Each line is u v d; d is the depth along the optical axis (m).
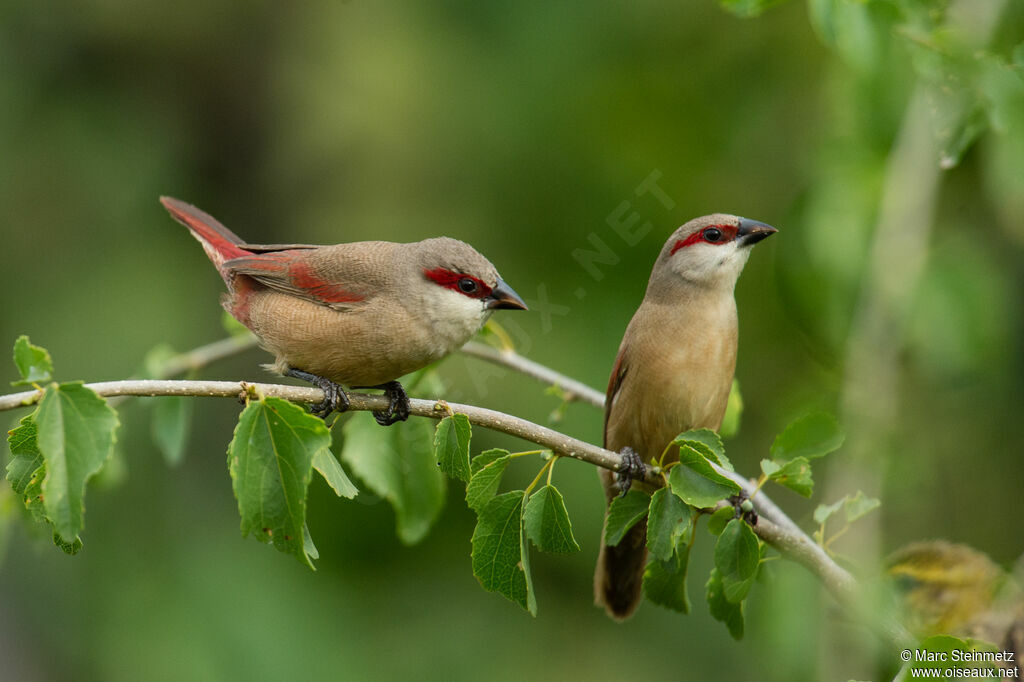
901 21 6.89
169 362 8.89
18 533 13.43
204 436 15.15
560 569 13.07
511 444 12.32
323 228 14.91
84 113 16.47
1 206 15.73
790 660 9.06
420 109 14.85
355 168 14.96
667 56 13.75
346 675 12.64
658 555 5.87
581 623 13.04
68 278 15.55
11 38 16.34
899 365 9.87
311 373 7.82
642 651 12.88
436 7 15.43
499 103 14.33
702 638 12.70
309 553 5.45
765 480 6.18
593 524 12.51
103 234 16.00
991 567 7.23
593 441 12.29
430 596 13.24
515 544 5.88
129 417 14.03
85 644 13.16
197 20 17.12
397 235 14.35
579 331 12.89
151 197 16.42
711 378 8.05
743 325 12.89
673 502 5.93
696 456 5.82
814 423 6.30
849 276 9.99
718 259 8.02
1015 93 6.84
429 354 7.64
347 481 5.82
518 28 14.53
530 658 12.86
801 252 10.70
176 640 12.83
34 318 15.25
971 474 10.87
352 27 15.91
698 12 13.60
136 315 15.12
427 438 8.53
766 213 12.95
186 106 17.52
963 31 7.20
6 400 5.39
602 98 13.81
